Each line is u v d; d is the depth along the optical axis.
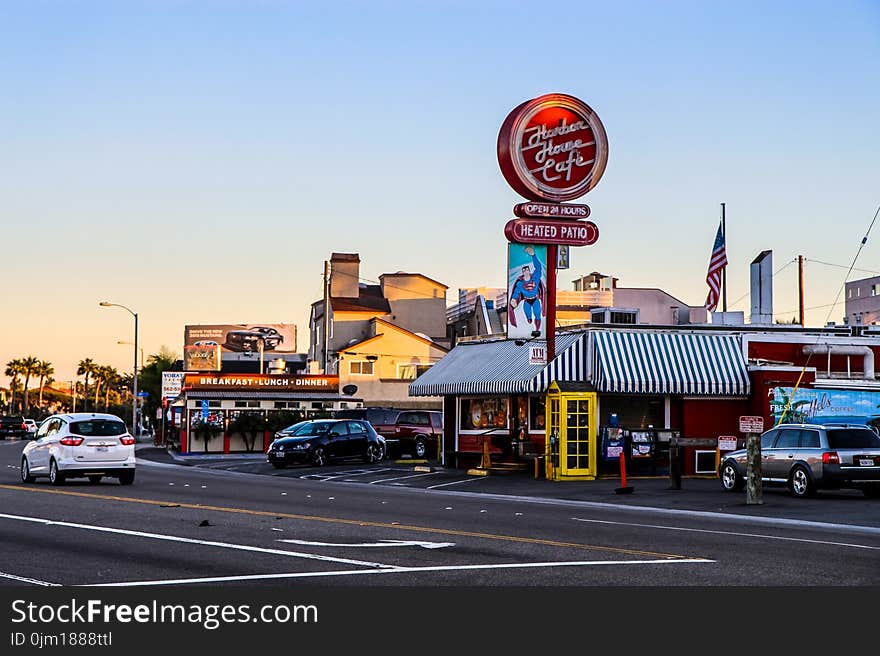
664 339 36.41
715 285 42.88
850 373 37.59
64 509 22.02
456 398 40.97
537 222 35.94
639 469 35.31
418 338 85.50
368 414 49.41
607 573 13.07
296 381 63.94
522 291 36.19
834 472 26.30
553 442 34.34
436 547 15.62
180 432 65.88
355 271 93.25
